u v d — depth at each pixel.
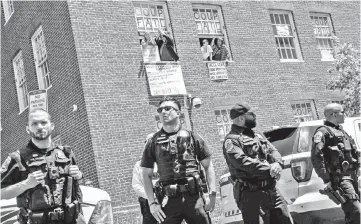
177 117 5.55
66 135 14.57
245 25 17.53
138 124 14.16
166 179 5.36
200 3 16.77
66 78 14.37
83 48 13.86
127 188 13.47
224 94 16.25
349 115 16.69
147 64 14.77
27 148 4.89
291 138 8.12
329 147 6.89
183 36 15.95
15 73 18.05
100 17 14.34
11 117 18.31
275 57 17.88
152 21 15.72
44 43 15.73
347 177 6.85
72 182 4.91
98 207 6.97
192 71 15.77
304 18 19.27
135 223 13.27
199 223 5.30
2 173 4.75
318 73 18.89
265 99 17.16
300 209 7.55
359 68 16.92
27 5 16.47
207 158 5.58
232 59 16.95
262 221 5.62
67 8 14.00
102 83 13.89
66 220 4.76
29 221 4.73
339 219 7.60
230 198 8.43
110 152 13.50
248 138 5.81
